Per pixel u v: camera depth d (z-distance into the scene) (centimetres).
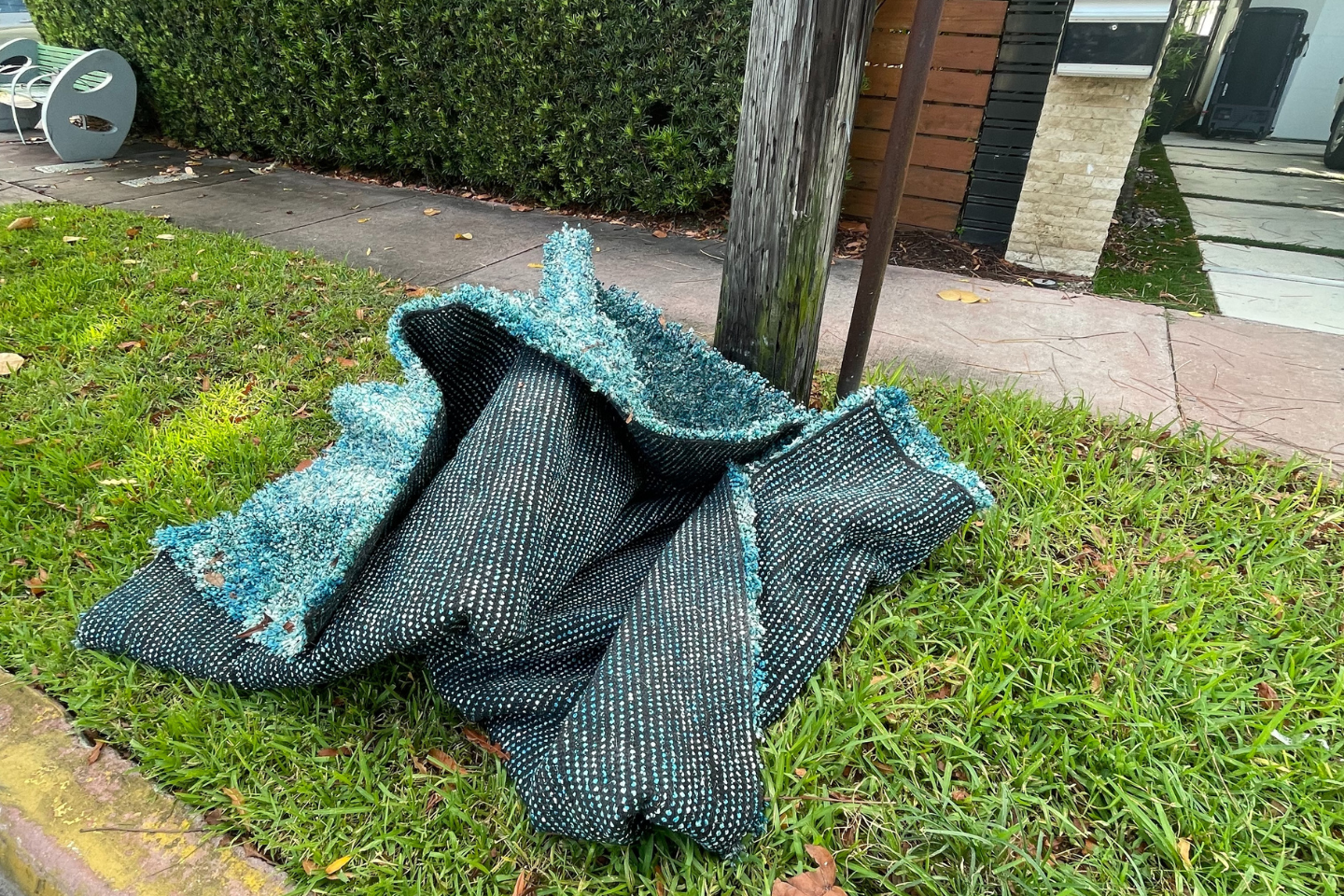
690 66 428
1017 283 393
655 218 502
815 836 137
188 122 688
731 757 137
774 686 156
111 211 480
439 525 155
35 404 265
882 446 206
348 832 140
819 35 185
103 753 154
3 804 145
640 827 131
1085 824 142
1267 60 912
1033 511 216
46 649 173
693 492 204
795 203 206
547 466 162
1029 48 388
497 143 514
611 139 473
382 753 154
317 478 195
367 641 144
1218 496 224
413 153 572
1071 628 176
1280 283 393
